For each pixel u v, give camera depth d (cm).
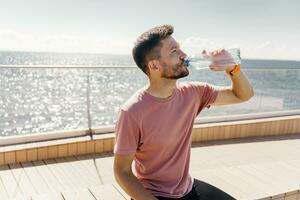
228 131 467
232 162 386
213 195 171
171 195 159
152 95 146
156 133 146
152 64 144
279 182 230
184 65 146
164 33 142
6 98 390
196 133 447
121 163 145
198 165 373
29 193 291
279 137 490
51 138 380
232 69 164
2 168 339
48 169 342
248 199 202
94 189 222
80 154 382
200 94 165
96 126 407
